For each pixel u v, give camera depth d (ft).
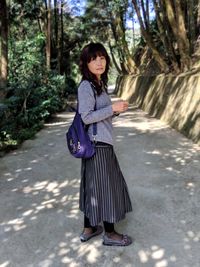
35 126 29.40
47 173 16.74
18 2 50.26
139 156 19.01
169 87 32.09
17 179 15.97
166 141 22.36
